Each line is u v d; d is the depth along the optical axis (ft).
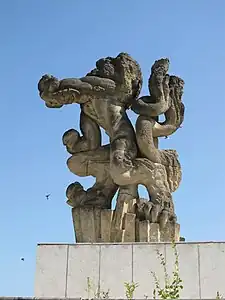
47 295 37.58
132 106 45.01
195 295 36.06
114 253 37.93
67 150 46.03
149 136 43.80
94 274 37.65
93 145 45.55
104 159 44.91
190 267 36.70
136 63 46.42
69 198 45.11
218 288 36.04
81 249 38.37
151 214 42.22
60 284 37.78
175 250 34.04
